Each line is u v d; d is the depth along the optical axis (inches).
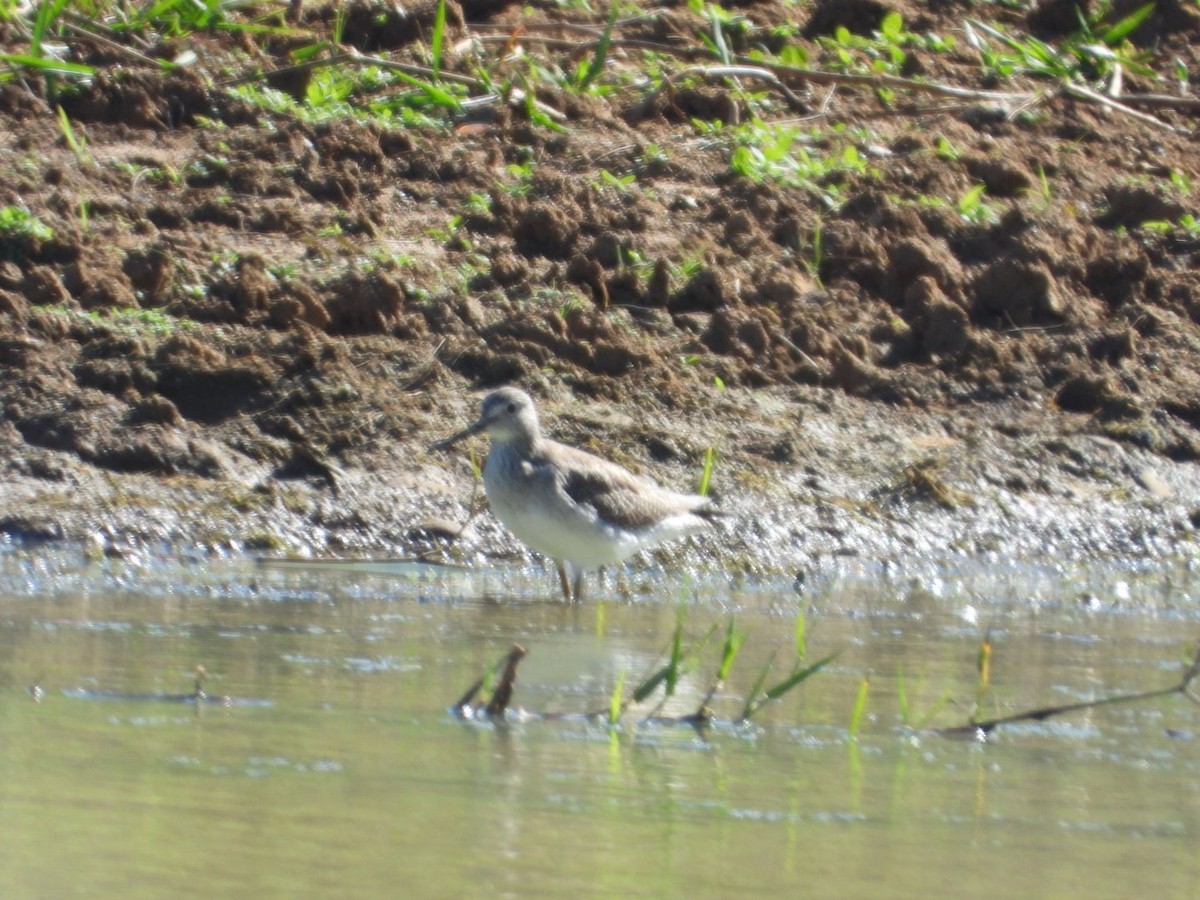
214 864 275.4
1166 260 687.1
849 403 609.6
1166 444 613.3
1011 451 599.8
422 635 431.5
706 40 764.6
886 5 818.2
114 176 634.8
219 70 708.0
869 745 360.2
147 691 369.7
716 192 682.2
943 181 701.9
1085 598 508.7
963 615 481.7
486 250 633.6
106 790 307.3
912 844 300.2
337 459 549.6
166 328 574.9
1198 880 287.9
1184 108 797.9
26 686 368.8
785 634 449.4
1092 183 729.0
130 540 504.4
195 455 538.0
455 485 550.9
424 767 329.4
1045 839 305.7
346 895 265.6
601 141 705.6
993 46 815.1
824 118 748.0
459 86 721.6
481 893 268.4
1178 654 443.8
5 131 649.0
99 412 543.5
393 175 666.2
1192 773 348.8
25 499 511.8
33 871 269.7
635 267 631.2
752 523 550.3
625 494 499.2
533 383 583.2
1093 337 642.2
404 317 595.2
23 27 702.5
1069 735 373.7
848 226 660.7
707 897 271.3
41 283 576.7
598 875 278.2
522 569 522.6
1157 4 846.5
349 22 754.2
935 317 633.6
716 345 617.0
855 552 546.9
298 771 322.3
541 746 347.3
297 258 612.7
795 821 309.6
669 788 325.1
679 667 398.9
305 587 478.3
